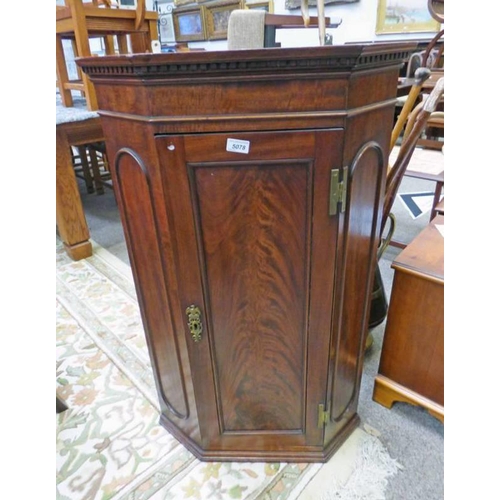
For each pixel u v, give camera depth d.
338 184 0.69
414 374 1.19
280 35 3.90
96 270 2.23
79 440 1.21
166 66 0.60
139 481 1.08
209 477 1.08
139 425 1.26
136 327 1.74
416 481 1.05
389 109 0.76
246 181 0.70
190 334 0.88
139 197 0.79
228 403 1.01
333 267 0.78
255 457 1.11
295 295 0.83
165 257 0.81
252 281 0.82
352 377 1.08
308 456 1.10
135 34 2.16
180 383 1.03
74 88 2.24
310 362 0.92
